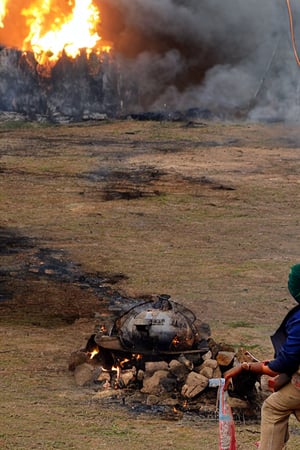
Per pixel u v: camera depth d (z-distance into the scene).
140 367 14.50
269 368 8.62
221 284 22.30
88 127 57.16
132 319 15.03
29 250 26.25
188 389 13.52
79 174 40.72
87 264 24.58
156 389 13.74
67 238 28.00
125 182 38.75
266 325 18.38
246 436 12.02
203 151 48.22
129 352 14.61
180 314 15.15
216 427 12.46
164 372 14.00
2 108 61.53
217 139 52.91
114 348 14.74
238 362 14.19
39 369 15.30
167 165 43.38
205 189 37.28
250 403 13.17
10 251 26.09
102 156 46.03
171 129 56.75
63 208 33.09
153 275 23.28
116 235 28.53
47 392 13.99
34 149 47.97
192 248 26.78
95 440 11.72
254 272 23.69
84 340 17.31
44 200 34.53
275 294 21.27
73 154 46.50
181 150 48.50
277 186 38.25
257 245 27.33
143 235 28.56
